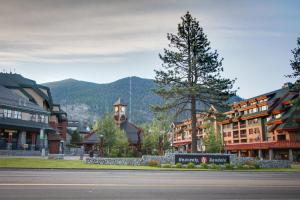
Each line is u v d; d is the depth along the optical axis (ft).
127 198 39.06
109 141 198.70
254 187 53.21
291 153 201.36
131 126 291.58
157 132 233.96
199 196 41.86
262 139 246.27
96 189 46.06
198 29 157.07
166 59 152.05
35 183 51.26
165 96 143.84
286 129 211.00
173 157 126.62
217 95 143.13
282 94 240.53
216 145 223.10
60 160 124.88
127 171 96.12
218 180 65.72
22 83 243.19
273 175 91.35
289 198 41.70
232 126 295.89
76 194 41.11
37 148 184.85
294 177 81.92
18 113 187.52
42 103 244.83
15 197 37.91
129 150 204.33
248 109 273.54
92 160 118.52
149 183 55.77
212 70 151.33
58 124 294.87
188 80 150.41
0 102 175.52
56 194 40.73
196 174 87.86
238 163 129.70
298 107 196.95
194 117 145.48
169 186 51.70
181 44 157.17
